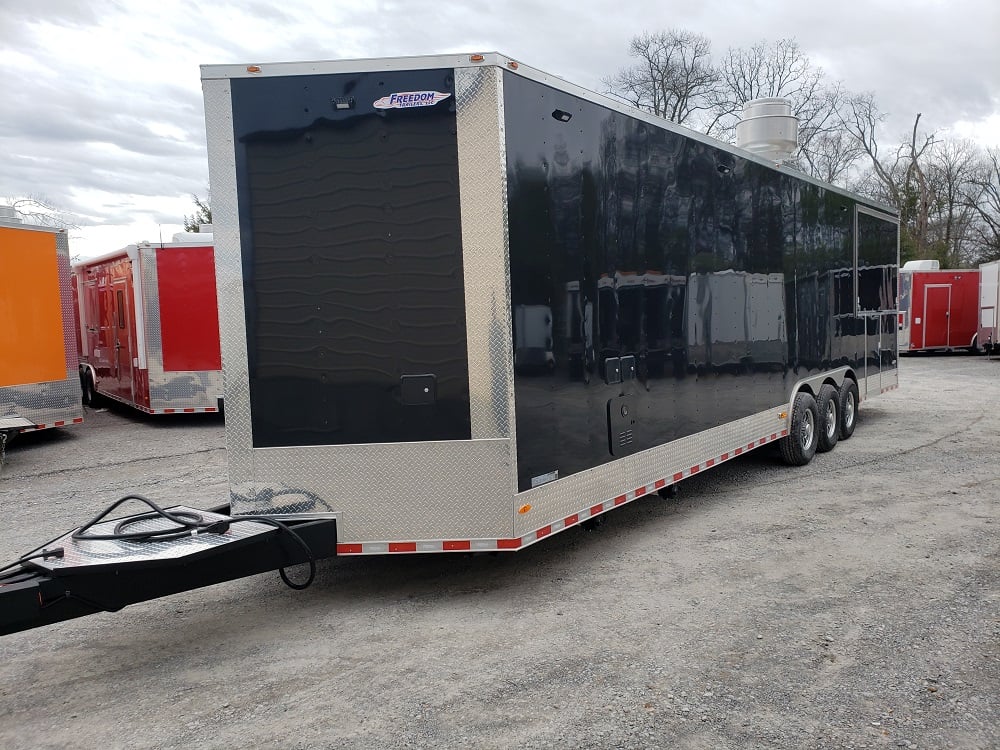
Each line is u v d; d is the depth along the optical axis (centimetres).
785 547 515
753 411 664
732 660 350
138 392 1167
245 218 389
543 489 421
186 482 785
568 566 488
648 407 514
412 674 344
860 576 456
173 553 342
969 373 1792
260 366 396
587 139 448
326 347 395
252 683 341
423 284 392
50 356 988
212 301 1131
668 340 534
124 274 1172
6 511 687
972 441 907
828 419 846
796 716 301
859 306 922
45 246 980
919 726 293
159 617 423
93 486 781
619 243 479
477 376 395
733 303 621
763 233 667
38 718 317
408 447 398
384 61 383
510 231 394
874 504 622
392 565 498
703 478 738
